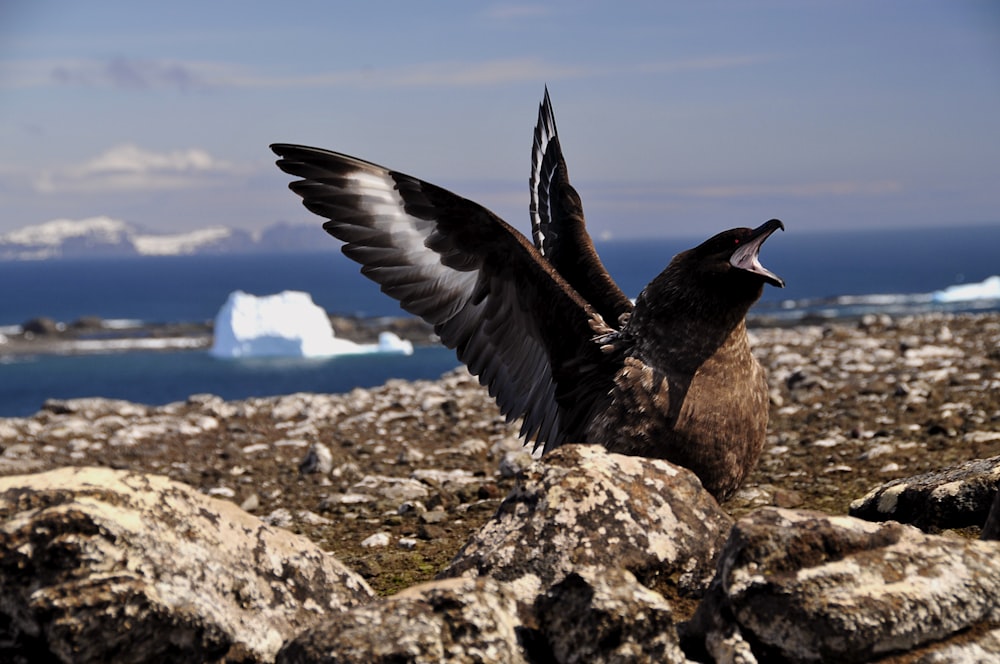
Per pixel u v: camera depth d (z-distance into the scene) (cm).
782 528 407
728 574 399
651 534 461
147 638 374
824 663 380
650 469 488
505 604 389
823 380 1319
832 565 396
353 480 983
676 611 445
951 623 385
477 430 1192
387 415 1302
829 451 965
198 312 11912
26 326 7081
